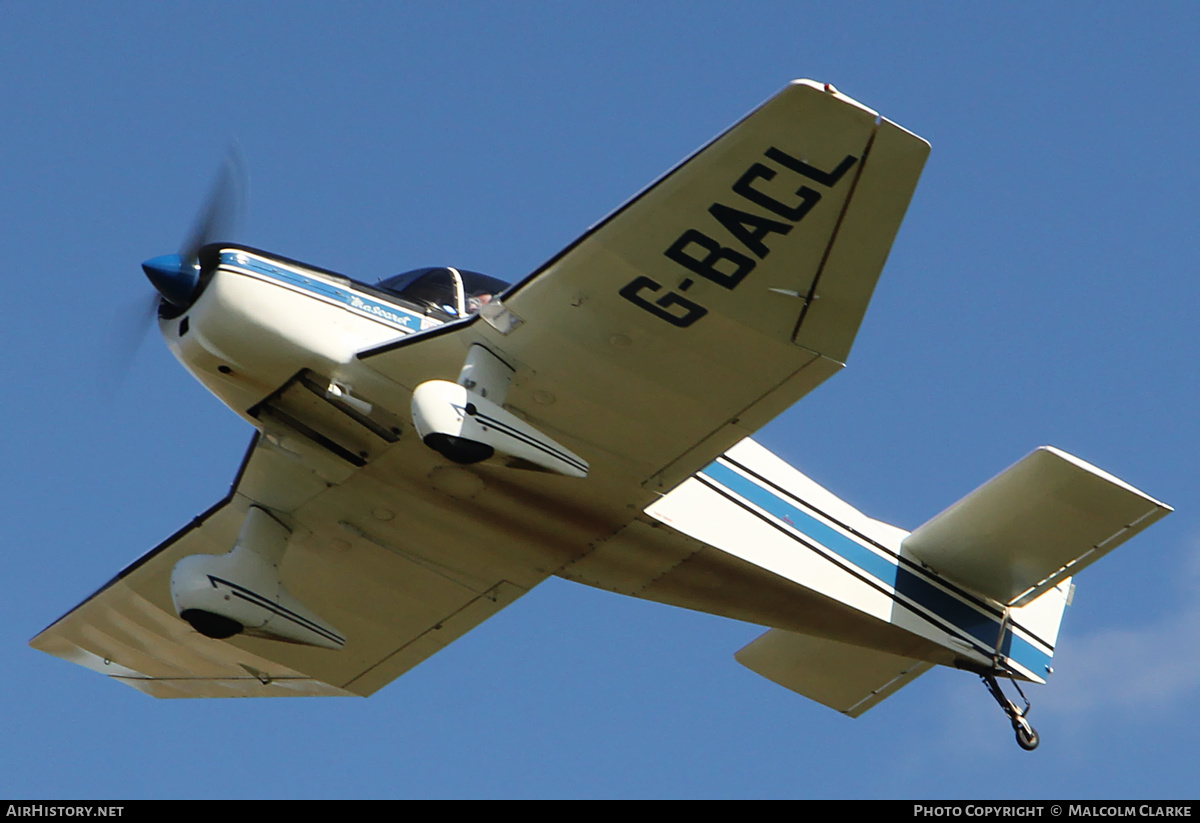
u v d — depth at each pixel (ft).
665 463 106.83
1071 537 124.47
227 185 104.58
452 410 94.43
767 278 92.48
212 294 99.45
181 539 124.06
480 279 112.37
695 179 87.51
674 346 97.30
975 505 124.88
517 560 122.52
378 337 103.55
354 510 117.91
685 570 119.55
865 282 92.68
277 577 116.16
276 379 102.78
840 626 126.72
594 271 92.84
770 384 99.50
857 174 87.10
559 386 100.68
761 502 119.96
